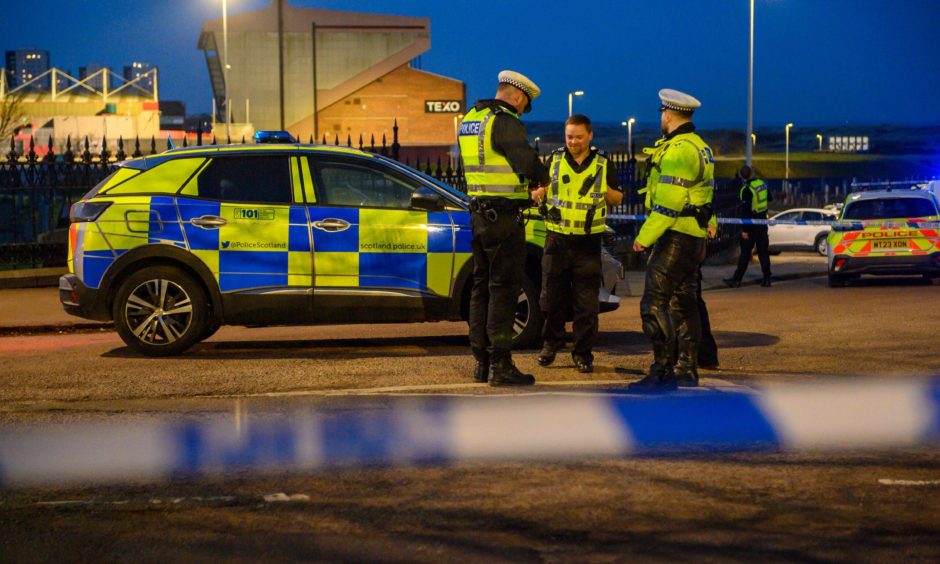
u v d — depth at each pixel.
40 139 75.12
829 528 4.31
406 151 110.50
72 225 9.36
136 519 4.50
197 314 9.17
